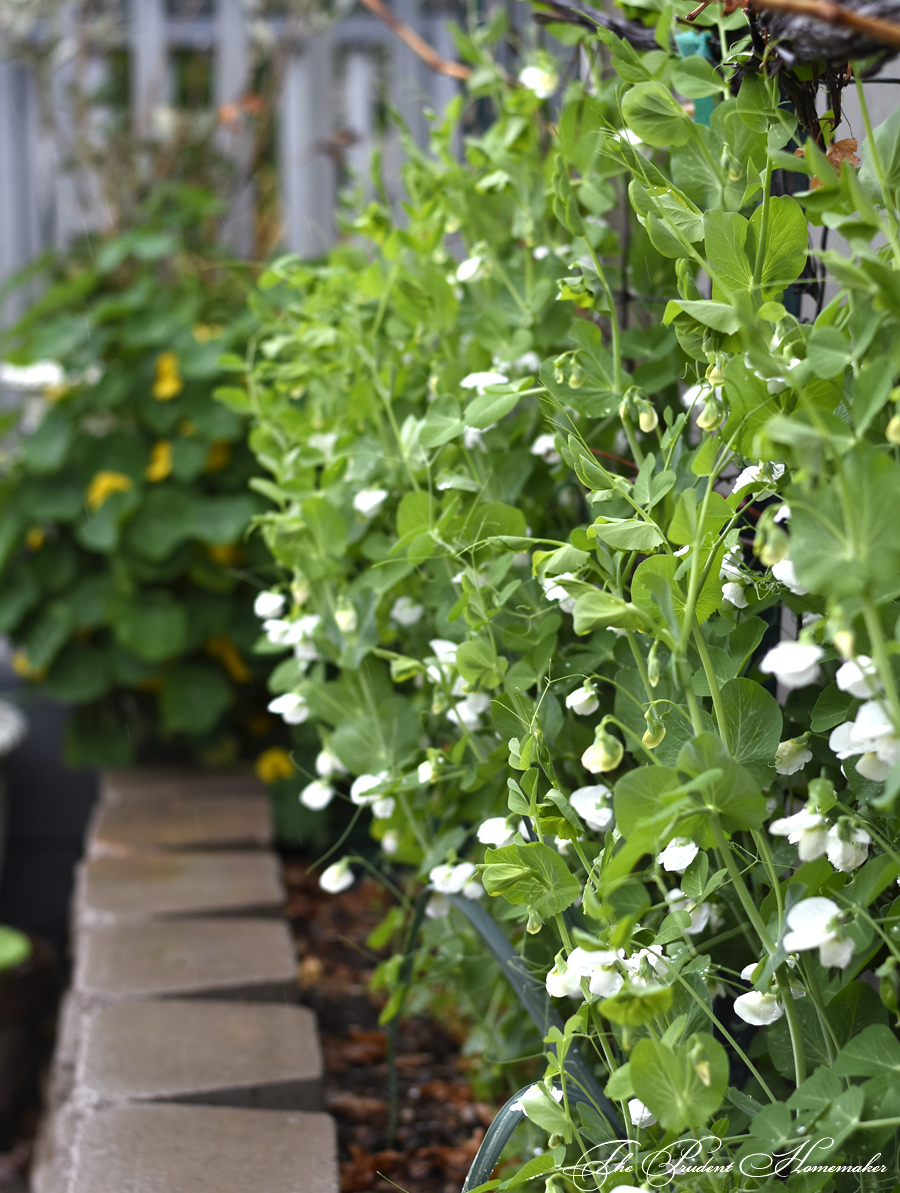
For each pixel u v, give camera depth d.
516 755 1.87
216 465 3.18
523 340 2.10
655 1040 1.76
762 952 1.89
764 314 1.80
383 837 2.20
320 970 2.62
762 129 1.88
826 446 1.62
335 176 4.07
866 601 1.64
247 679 3.29
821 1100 1.78
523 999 1.96
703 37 1.99
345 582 2.14
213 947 2.48
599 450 2.08
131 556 3.11
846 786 1.90
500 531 1.99
